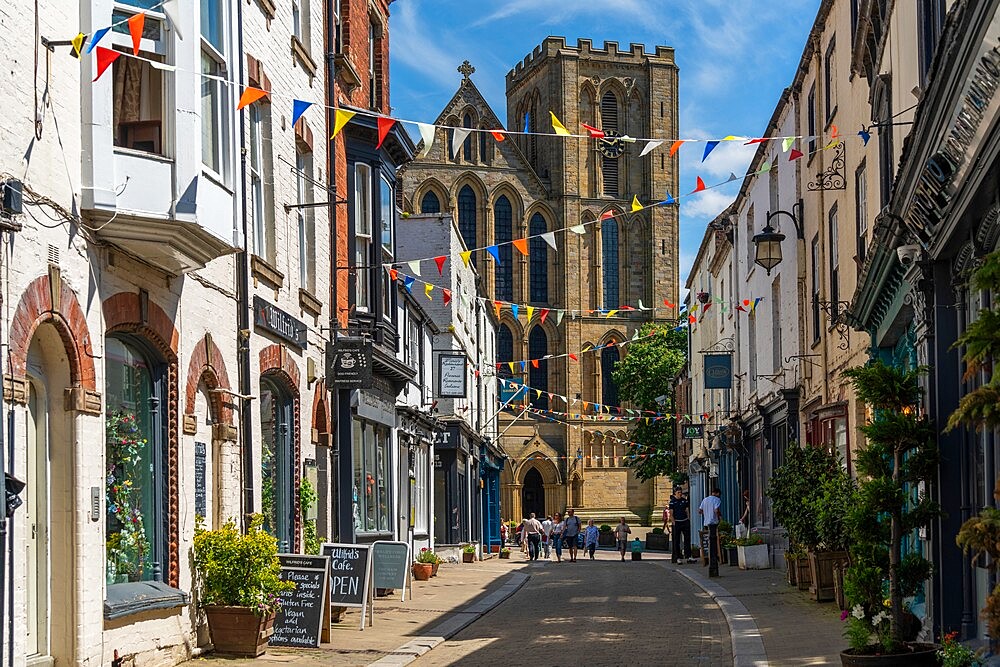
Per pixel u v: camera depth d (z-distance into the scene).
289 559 15.04
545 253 87.44
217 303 14.94
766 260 21.52
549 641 15.46
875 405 12.61
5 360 9.66
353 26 23.41
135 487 12.80
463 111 85.38
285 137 18.39
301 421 18.92
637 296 89.19
